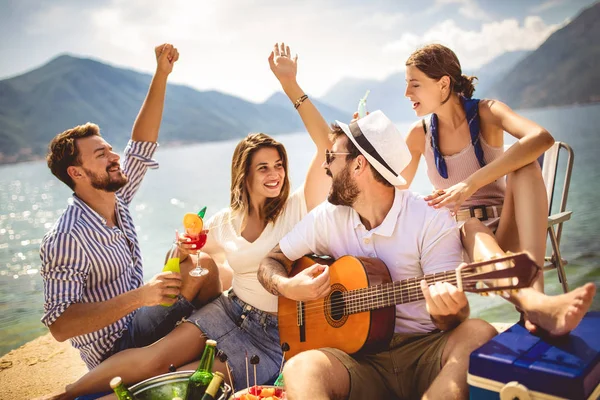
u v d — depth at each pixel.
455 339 2.47
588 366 1.92
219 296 3.52
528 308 2.20
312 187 3.55
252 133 3.50
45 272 3.17
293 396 2.38
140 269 3.65
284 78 3.92
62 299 3.13
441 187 3.92
